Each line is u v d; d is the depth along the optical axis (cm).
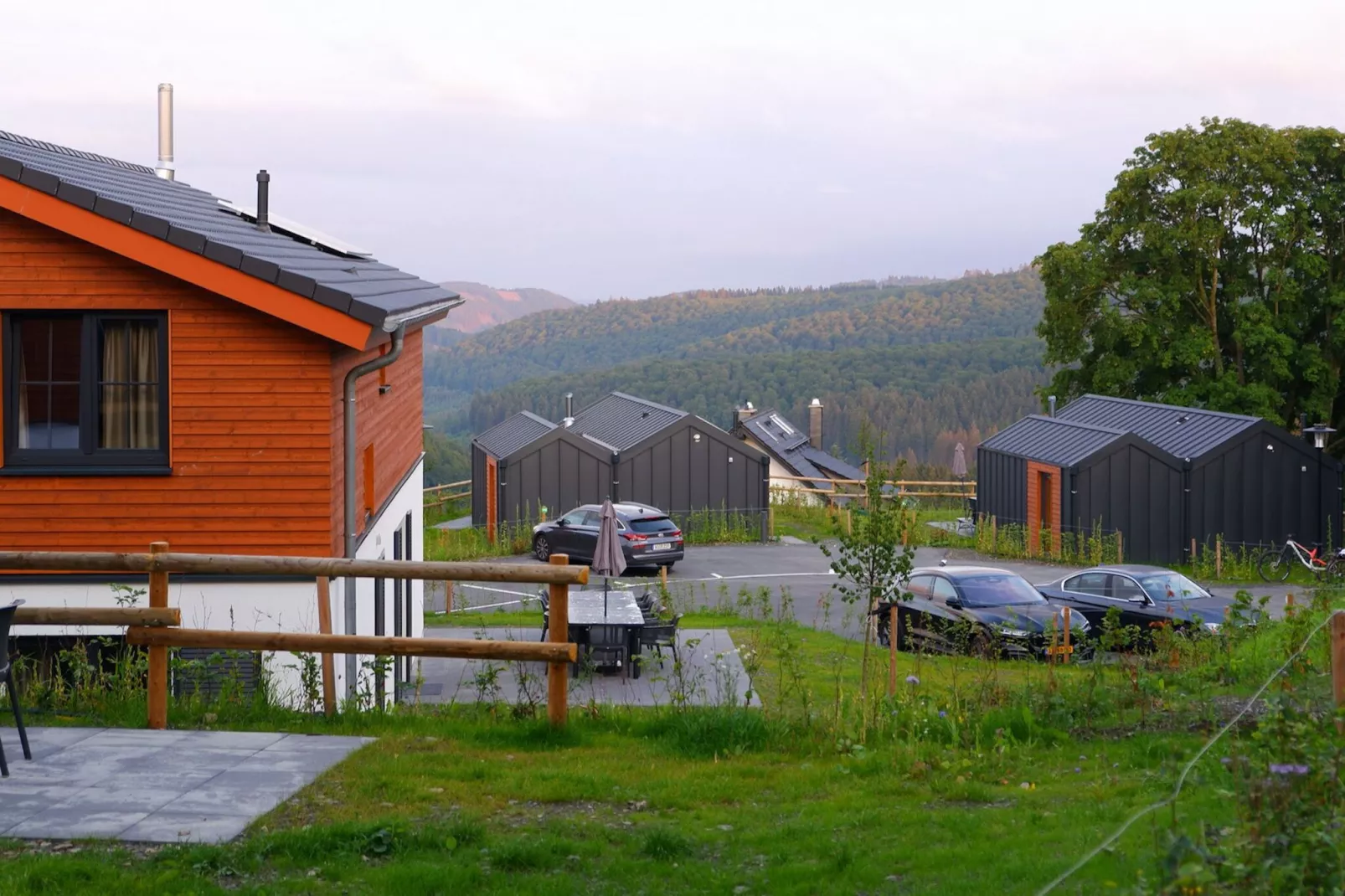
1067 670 1362
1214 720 953
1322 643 664
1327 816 431
